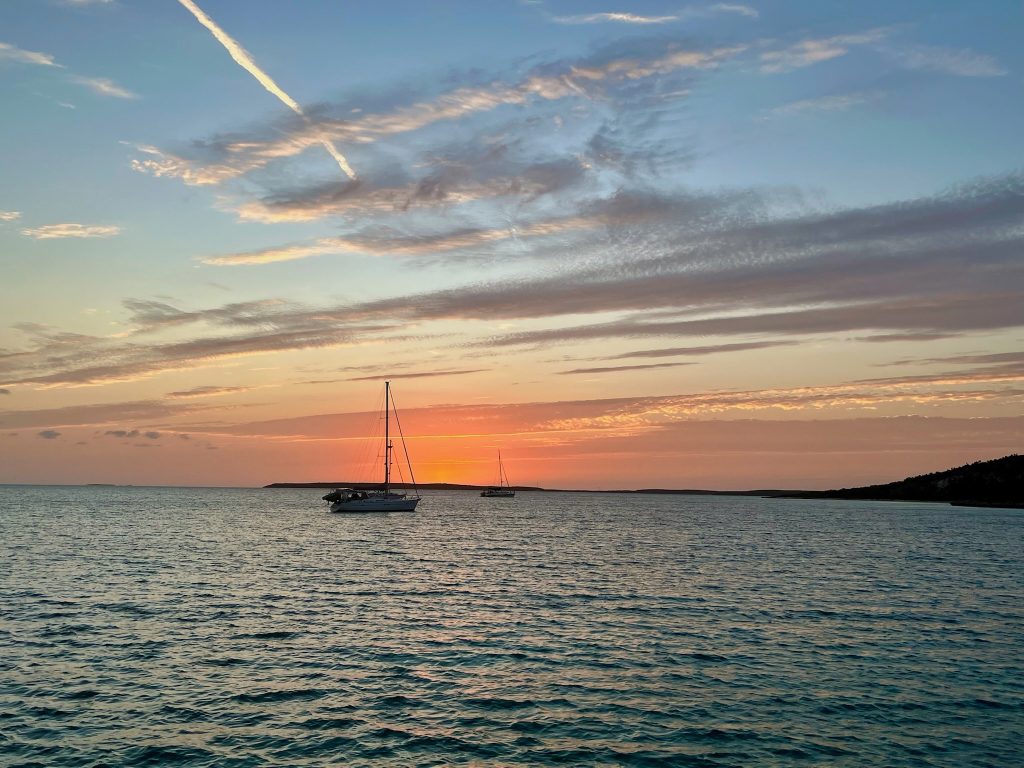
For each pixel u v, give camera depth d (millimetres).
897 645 27688
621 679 23031
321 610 34406
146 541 72875
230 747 17359
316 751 17188
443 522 119125
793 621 32250
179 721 19016
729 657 25766
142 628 29703
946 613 34500
